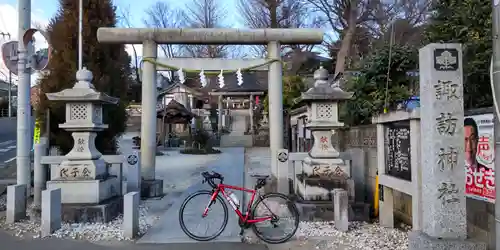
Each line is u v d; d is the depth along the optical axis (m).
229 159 17.39
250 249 4.95
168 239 5.43
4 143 23.56
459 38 5.75
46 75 9.56
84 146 6.80
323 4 23.16
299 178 7.24
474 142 4.23
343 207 5.71
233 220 6.36
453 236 3.98
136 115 34.94
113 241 5.32
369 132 7.51
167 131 31.39
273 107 8.85
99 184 6.51
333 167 6.89
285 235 5.40
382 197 6.05
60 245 5.13
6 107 43.84
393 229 5.78
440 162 4.02
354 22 20.27
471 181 4.32
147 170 8.88
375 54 8.37
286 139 20.36
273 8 24.91
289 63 25.75
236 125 32.66
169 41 8.84
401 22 16.14
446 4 6.26
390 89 7.43
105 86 9.98
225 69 9.00
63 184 6.46
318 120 7.07
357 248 4.89
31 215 6.52
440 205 4.00
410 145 4.89
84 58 9.85
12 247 5.04
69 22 9.84
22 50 7.38
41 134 9.37
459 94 4.04
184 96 33.31
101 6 10.25
